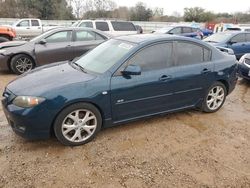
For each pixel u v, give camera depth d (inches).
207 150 166.9
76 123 161.0
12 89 160.4
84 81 161.5
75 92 156.0
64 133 158.7
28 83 162.7
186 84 195.6
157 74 181.3
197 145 171.9
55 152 157.8
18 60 334.6
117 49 186.4
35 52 338.6
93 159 152.7
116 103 169.9
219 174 144.9
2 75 334.0
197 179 140.1
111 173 141.9
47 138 159.3
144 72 178.2
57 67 190.4
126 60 172.9
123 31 615.2
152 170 145.6
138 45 179.2
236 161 157.2
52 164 147.3
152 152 161.8
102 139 173.0
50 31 355.3
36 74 176.9
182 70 192.4
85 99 158.2
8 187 130.0
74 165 147.0
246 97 276.1
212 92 215.5
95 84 161.9
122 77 170.1
